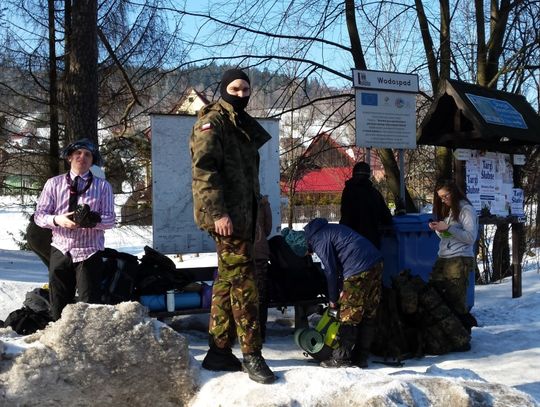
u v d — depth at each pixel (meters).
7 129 15.26
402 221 7.28
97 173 5.27
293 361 5.41
